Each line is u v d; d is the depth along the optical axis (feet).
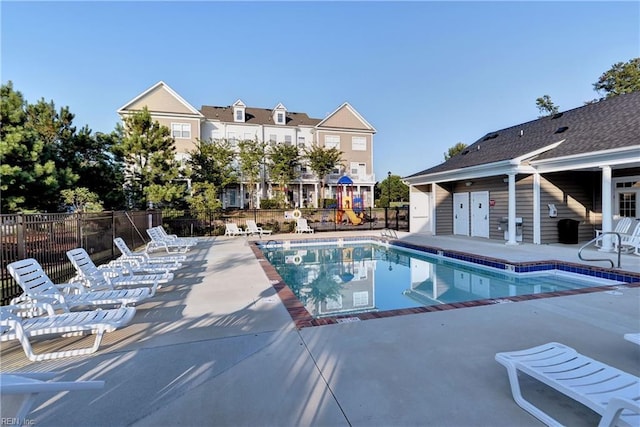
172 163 59.41
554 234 37.50
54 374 7.05
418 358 10.05
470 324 12.96
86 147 48.91
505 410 7.42
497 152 44.47
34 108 46.60
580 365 7.90
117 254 32.32
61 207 40.34
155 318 14.14
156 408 7.63
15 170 32.71
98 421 7.16
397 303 21.86
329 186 101.86
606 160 29.30
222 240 47.96
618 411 5.85
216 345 11.23
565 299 16.26
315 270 32.94
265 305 15.92
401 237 48.73
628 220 32.68
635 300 16.05
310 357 10.21
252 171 85.25
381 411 7.43
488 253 31.53
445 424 6.97
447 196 51.93
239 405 7.73
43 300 13.57
